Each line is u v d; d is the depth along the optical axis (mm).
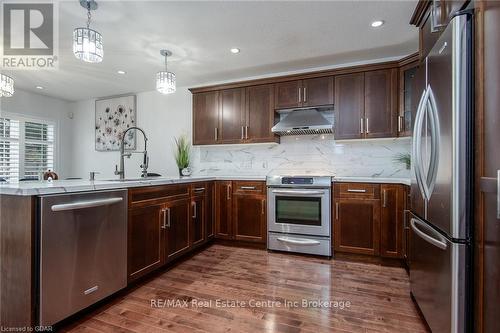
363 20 2316
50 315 1506
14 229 1515
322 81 3170
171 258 2545
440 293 1402
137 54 3010
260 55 3049
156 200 2361
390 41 2715
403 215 2578
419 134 1707
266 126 3420
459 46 1248
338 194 2857
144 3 2045
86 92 4574
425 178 1644
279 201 3088
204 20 2303
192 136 3980
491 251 1110
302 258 2887
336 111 3104
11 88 2869
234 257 2922
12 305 1522
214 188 3426
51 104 4871
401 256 2586
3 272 1558
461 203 1243
